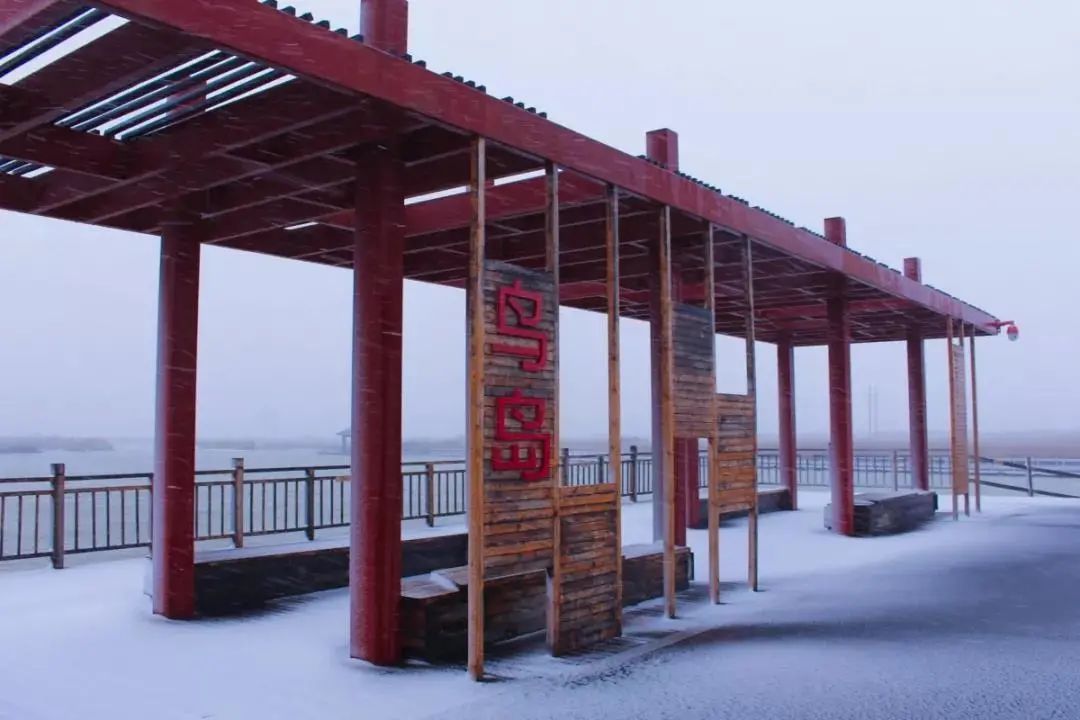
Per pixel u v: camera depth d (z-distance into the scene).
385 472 6.38
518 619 7.20
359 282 6.54
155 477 8.00
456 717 5.12
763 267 12.18
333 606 8.30
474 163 6.17
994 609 8.27
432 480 13.83
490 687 5.74
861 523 13.95
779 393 18.33
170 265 7.96
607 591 7.15
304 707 5.29
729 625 7.66
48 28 4.48
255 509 21.33
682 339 8.44
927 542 13.11
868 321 17.12
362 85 5.39
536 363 6.56
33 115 5.57
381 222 6.47
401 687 5.72
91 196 7.75
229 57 5.18
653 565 8.95
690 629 7.50
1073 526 15.02
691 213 8.64
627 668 6.24
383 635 6.29
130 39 5.07
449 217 9.12
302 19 5.09
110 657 6.43
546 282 6.71
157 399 8.05
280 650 6.64
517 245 10.40
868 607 8.39
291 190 7.59
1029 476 21.98
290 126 5.91
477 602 5.93
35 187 7.75
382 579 6.32
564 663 6.38
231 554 8.51
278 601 8.54
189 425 7.98
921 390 18.06
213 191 8.11
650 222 9.69
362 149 6.58
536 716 5.14
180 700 5.43
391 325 6.46
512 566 6.23
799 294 14.05
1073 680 5.87
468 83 6.12
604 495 7.19
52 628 7.32
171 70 5.41
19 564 11.91
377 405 6.38
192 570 7.89
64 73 5.40
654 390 10.85
